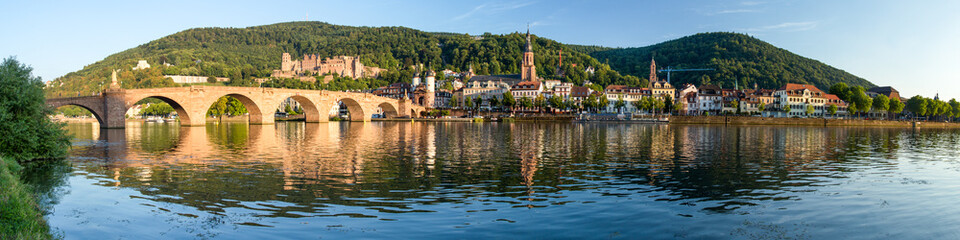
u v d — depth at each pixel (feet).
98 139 256.32
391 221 78.74
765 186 111.45
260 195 98.58
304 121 641.81
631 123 579.48
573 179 119.65
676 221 79.71
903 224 79.30
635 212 85.15
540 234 72.18
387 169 136.46
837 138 288.30
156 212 84.38
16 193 83.25
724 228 76.07
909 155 185.47
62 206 88.48
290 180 116.88
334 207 88.17
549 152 184.85
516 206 89.25
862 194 102.47
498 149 197.36
